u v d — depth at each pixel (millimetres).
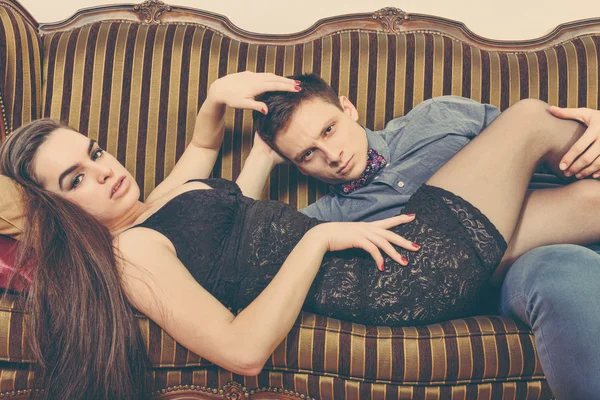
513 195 1021
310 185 1589
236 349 896
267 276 1041
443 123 1346
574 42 1681
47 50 1665
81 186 1120
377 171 1338
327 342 981
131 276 950
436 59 1640
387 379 972
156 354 987
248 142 1604
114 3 1838
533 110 1057
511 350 968
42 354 940
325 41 1684
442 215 1015
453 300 987
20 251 996
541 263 947
